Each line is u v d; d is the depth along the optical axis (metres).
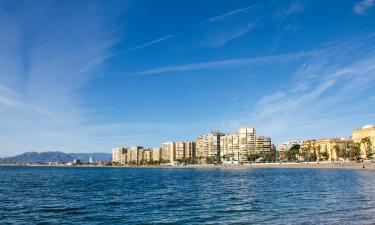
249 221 34.81
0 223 35.97
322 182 88.94
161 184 95.81
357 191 62.47
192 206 47.16
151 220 36.88
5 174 184.25
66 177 149.25
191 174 177.88
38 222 36.56
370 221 33.25
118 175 175.62
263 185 84.69
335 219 34.56
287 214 38.44
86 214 41.38
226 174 164.00
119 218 38.47
